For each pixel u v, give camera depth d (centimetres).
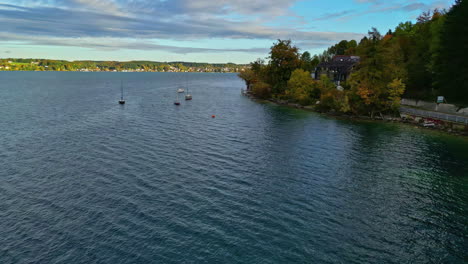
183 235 2789
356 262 2492
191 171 4294
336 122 8156
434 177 4262
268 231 2881
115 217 3059
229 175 4184
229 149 5406
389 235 2873
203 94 16312
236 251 2584
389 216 3209
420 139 6300
